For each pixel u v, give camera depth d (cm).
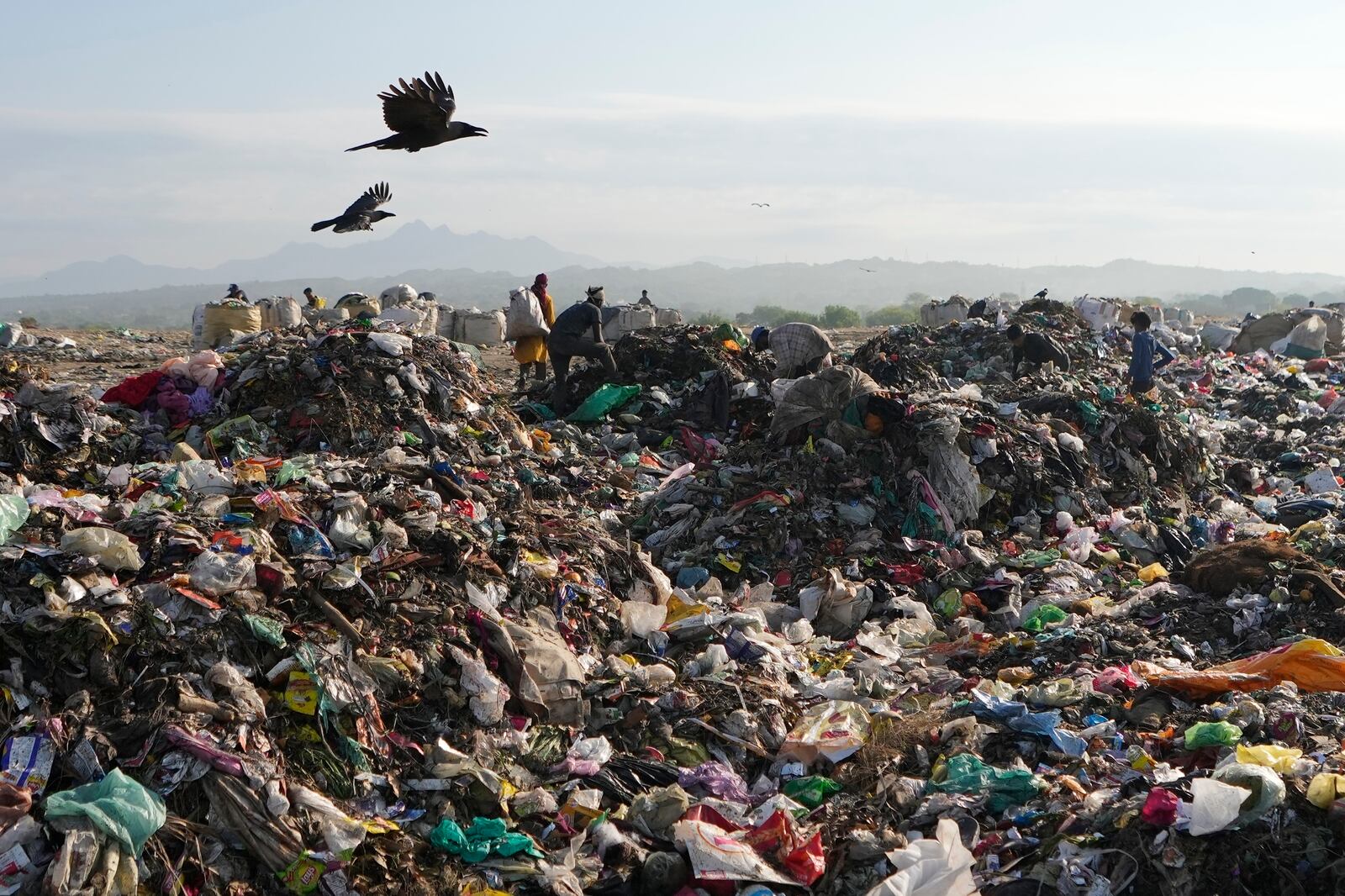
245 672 615
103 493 890
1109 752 669
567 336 1564
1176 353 2348
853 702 762
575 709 704
